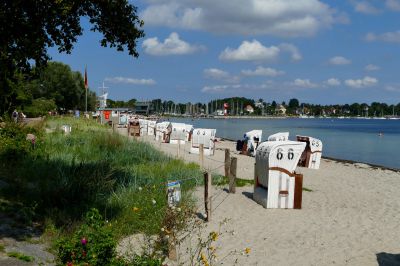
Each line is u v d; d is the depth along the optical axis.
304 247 8.65
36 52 7.10
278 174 11.75
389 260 8.10
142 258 5.81
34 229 7.71
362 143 54.94
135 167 15.80
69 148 18.55
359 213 11.79
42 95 73.56
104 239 5.25
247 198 12.96
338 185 16.81
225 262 7.56
